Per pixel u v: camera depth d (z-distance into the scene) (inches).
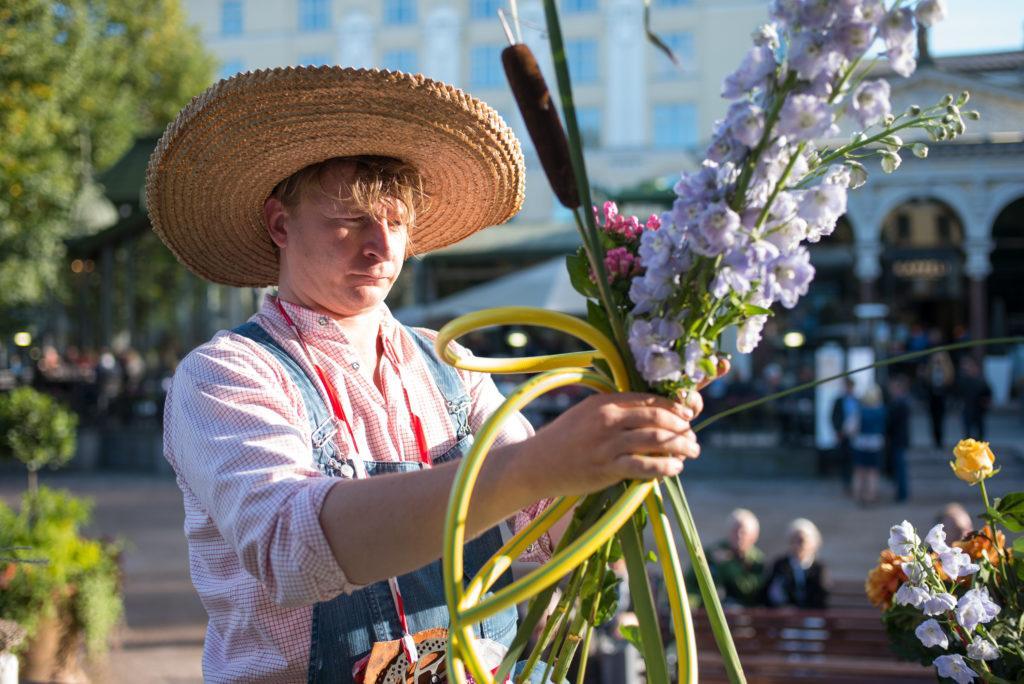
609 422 41.0
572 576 50.0
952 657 58.6
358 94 60.5
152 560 390.0
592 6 1318.9
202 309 738.8
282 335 61.4
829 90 40.4
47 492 234.1
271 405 55.4
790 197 42.2
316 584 46.2
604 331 47.1
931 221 1098.7
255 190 64.5
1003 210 1136.2
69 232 784.9
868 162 840.9
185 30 1039.0
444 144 65.1
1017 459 599.5
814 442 646.5
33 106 610.5
